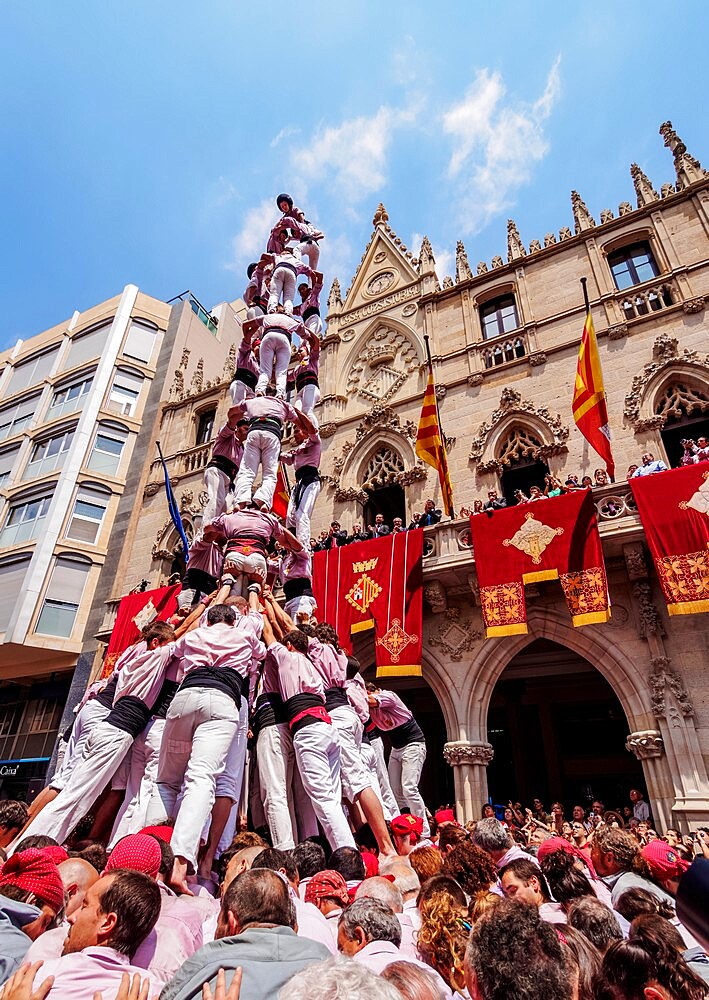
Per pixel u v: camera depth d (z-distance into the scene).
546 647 16.12
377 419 18.53
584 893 3.63
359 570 14.13
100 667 21.09
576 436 14.72
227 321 35.16
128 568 22.89
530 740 20.33
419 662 12.49
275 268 10.76
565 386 15.59
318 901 3.59
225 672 5.00
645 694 11.18
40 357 31.92
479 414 16.67
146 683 5.58
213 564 9.03
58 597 22.89
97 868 3.80
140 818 4.88
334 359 21.19
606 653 11.84
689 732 10.50
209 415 25.39
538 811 12.05
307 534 9.71
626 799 18.62
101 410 26.84
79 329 31.00
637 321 15.13
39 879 2.81
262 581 7.45
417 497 16.41
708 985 2.28
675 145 17.44
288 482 12.62
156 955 2.69
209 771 4.48
